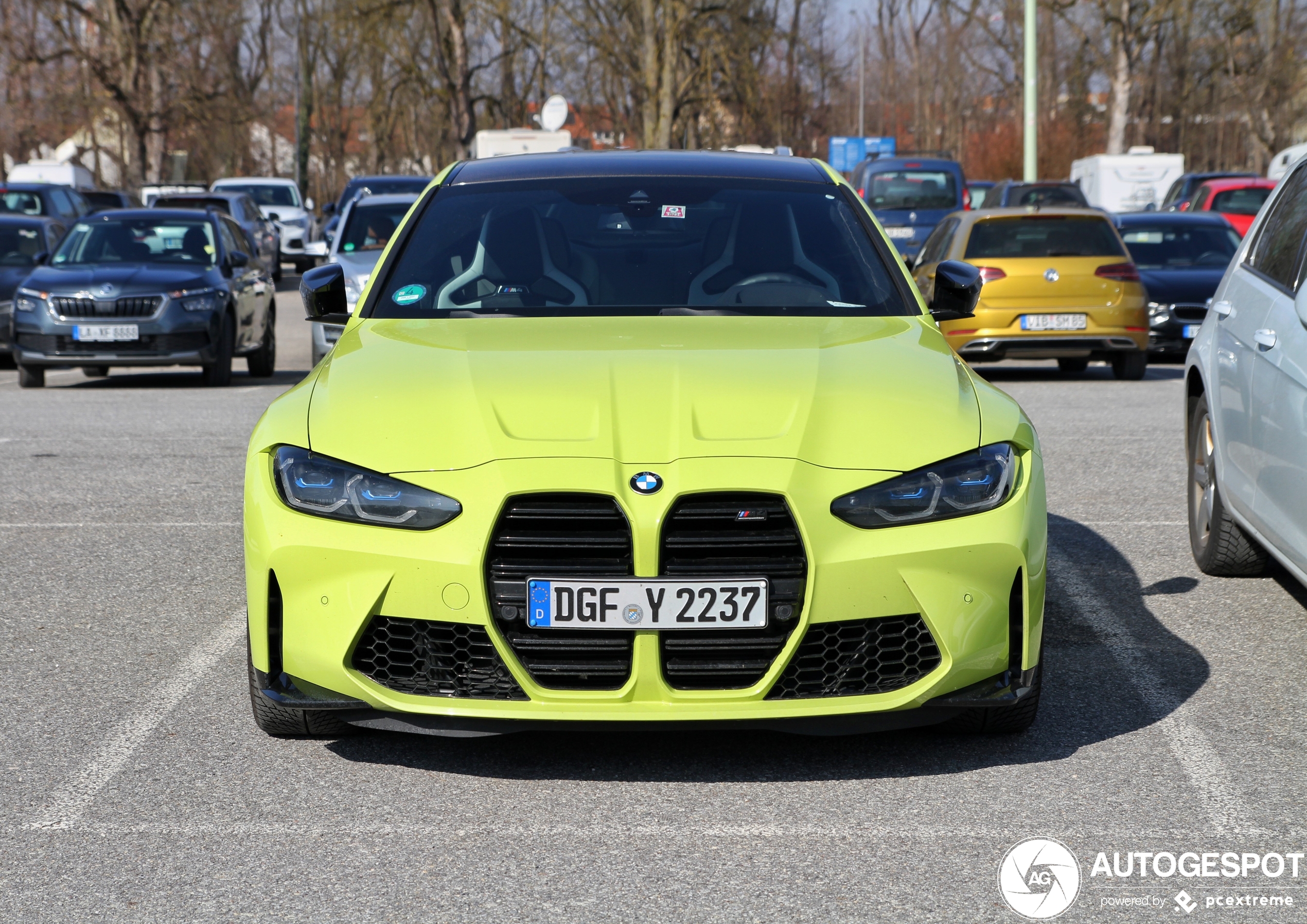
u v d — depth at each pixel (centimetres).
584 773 385
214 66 4616
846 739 411
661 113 4341
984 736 413
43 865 329
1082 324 1322
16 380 1478
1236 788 372
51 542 679
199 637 523
